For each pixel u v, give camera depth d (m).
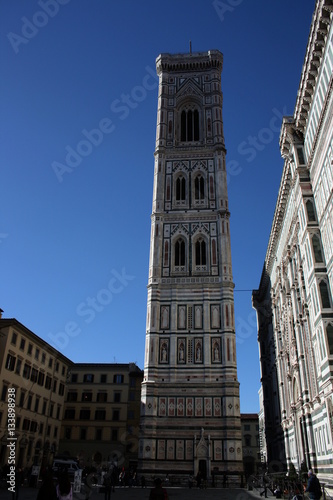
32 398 72.12
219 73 93.19
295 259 53.22
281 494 39.16
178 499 36.78
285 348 61.78
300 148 45.91
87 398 90.69
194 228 75.25
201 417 61.00
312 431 45.41
